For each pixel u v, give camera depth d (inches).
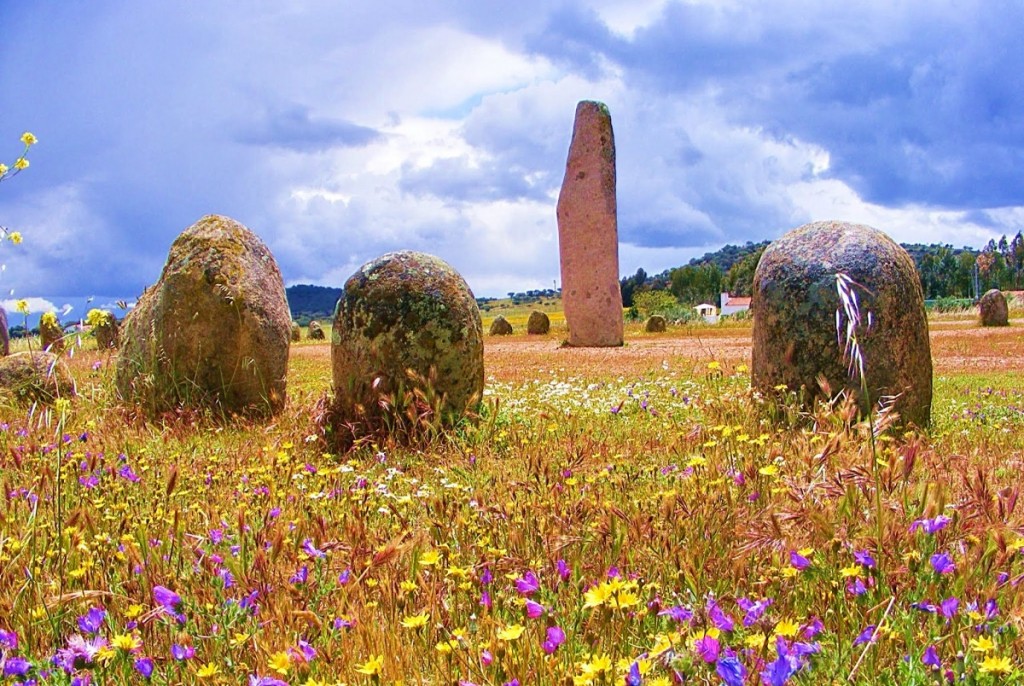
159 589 111.9
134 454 262.8
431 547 146.6
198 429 338.6
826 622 110.0
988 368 649.0
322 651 104.2
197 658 108.4
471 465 239.5
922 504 129.6
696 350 909.8
